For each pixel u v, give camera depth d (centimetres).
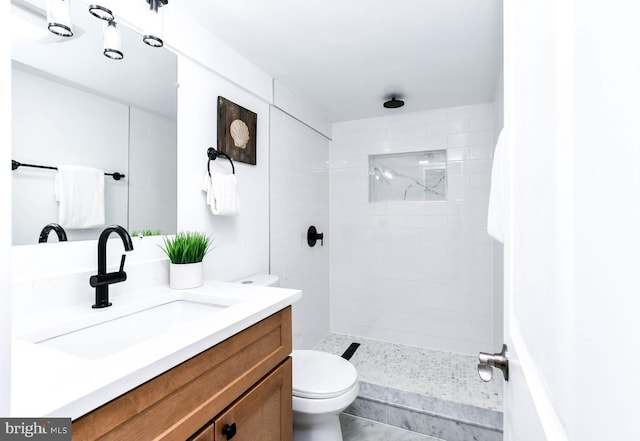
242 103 185
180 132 145
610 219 24
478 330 257
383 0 135
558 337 35
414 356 254
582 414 29
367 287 294
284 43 169
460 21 150
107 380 57
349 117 293
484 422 169
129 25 124
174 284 127
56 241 101
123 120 121
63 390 53
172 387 70
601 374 25
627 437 22
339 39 166
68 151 104
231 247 177
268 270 211
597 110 26
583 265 29
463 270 262
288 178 234
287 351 116
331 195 306
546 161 40
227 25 154
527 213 51
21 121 93
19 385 55
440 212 269
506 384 70
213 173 155
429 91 233
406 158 288
